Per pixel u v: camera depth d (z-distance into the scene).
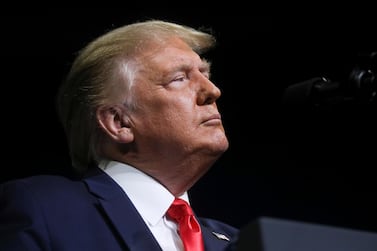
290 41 6.20
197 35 3.12
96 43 2.98
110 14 5.72
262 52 6.24
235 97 6.33
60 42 5.77
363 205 6.27
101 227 2.49
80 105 2.94
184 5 5.84
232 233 3.00
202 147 2.76
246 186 6.20
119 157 2.83
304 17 6.09
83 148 2.95
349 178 6.34
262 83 6.32
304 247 1.43
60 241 2.38
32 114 5.89
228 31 6.07
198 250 2.60
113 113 2.85
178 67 2.86
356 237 1.50
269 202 6.20
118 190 2.65
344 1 6.02
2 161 5.78
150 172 2.79
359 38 6.07
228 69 6.28
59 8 5.66
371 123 6.31
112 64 2.89
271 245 1.40
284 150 6.36
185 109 2.78
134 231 2.49
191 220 2.71
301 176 6.34
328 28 6.12
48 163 5.86
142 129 2.79
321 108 2.44
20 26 5.66
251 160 6.29
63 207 2.49
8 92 5.85
